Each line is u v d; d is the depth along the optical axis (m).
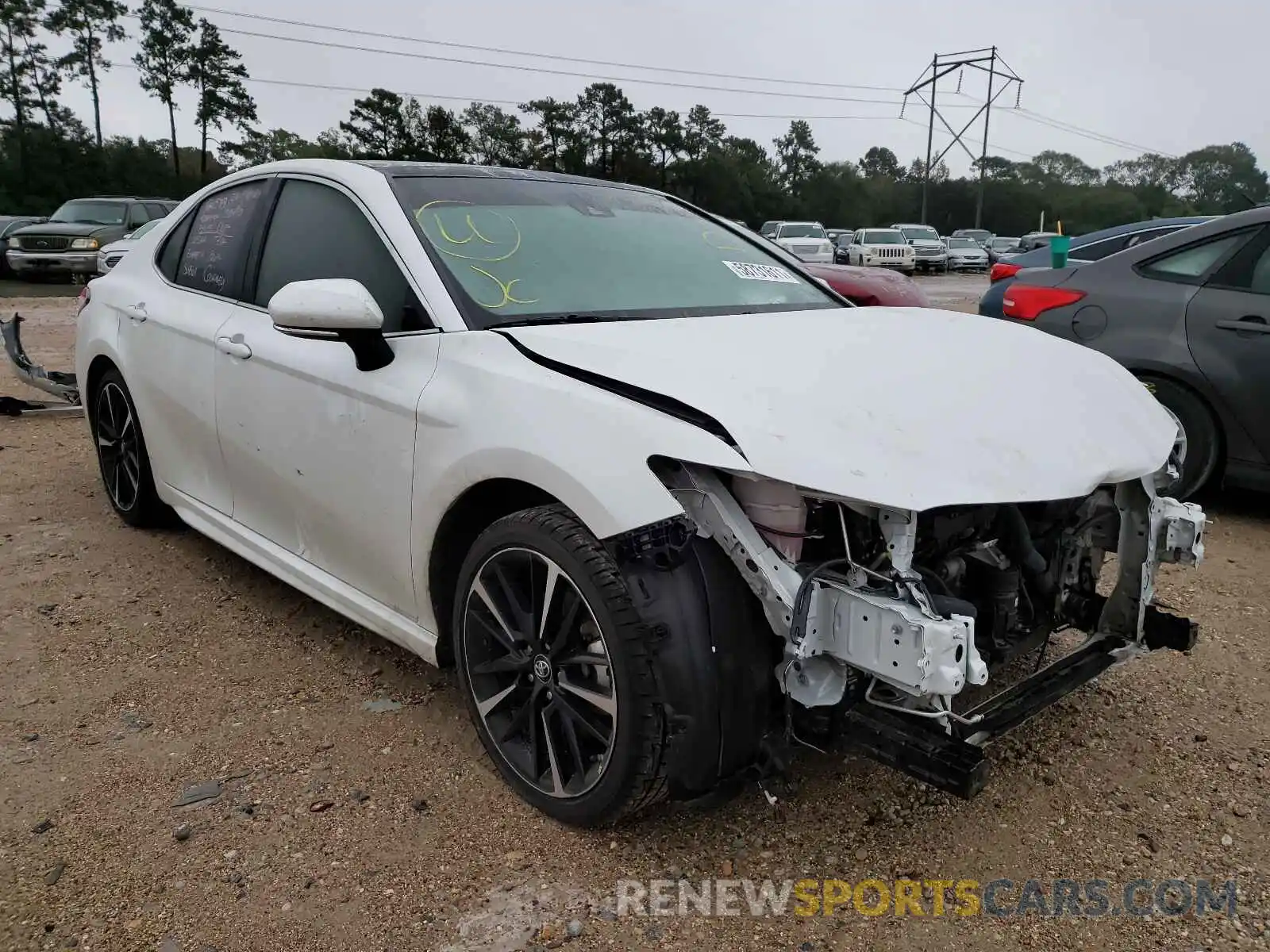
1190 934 2.07
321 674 3.18
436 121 70.62
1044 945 2.04
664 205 3.64
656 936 2.04
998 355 2.69
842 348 2.48
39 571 4.02
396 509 2.66
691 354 2.30
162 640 3.41
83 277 17.19
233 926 2.06
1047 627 2.70
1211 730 2.89
